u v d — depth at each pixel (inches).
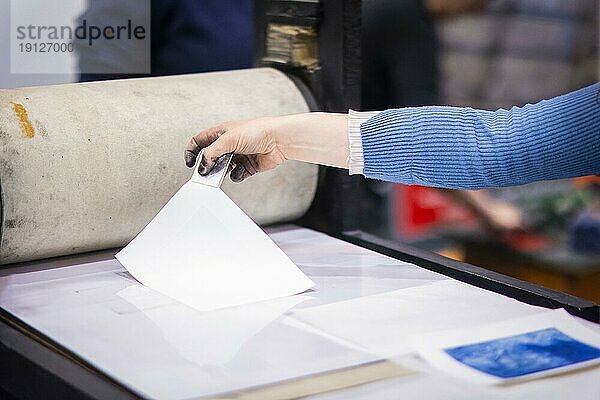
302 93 79.1
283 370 51.2
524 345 54.3
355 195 78.5
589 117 60.1
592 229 110.0
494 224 114.3
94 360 52.5
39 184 66.2
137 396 48.4
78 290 64.0
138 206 71.2
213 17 113.3
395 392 48.8
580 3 121.6
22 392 55.2
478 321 57.9
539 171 62.1
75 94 70.8
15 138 65.6
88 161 68.2
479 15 121.2
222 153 66.7
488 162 62.2
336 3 76.5
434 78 121.9
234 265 64.4
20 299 62.4
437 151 63.2
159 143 71.2
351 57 77.6
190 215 66.3
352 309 59.9
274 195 77.1
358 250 72.8
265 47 83.0
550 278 109.0
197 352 53.6
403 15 119.2
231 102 75.5
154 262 65.9
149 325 57.6
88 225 69.4
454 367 51.7
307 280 63.9
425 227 120.0
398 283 64.9
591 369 51.5
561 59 122.9
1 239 64.7
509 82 123.1
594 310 61.1
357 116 66.4
